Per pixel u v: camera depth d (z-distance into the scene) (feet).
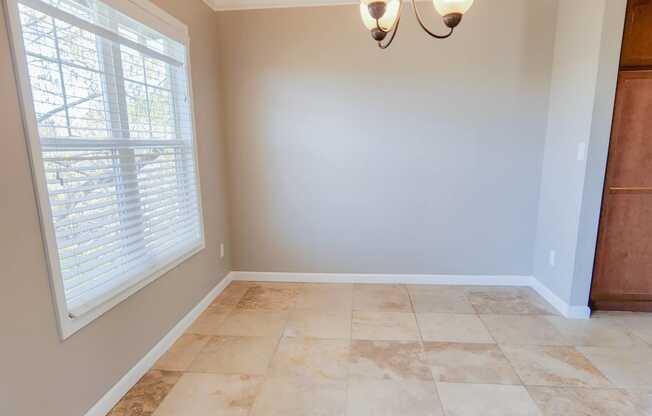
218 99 9.93
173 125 7.66
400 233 10.53
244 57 9.86
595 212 8.04
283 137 10.23
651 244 8.29
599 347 7.32
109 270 5.70
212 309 9.17
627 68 7.55
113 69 5.76
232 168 10.53
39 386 4.46
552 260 9.29
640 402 5.75
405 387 6.15
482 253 10.46
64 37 4.79
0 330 3.98
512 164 9.87
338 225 10.64
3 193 3.98
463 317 8.64
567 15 8.55
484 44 9.29
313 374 6.54
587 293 8.41
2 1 3.91
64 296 4.77
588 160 7.83
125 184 6.08
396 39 9.43
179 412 5.62
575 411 5.57
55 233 4.64
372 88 9.75
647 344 7.41
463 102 9.62
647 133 7.80
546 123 9.53
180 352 7.26
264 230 10.86
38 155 4.36
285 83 9.92
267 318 8.68
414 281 10.75
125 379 6.05
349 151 10.15
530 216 10.11
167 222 7.44
